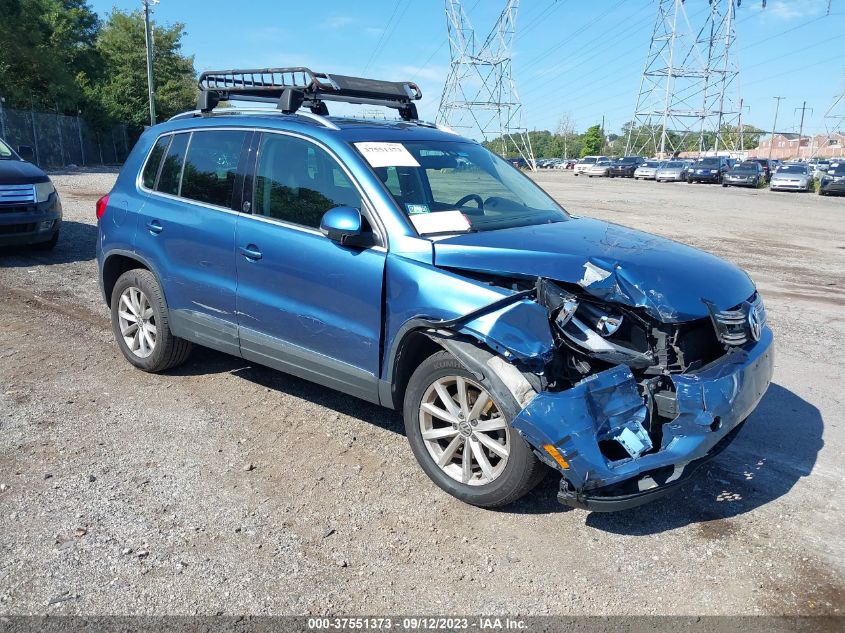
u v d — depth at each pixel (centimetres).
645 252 367
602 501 308
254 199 443
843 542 342
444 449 375
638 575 312
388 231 377
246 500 362
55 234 956
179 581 296
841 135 9862
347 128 431
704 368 336
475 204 430
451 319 339
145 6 4141
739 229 1689
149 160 523
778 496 384
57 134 3706
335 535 334
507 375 322
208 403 483
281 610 282
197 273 472
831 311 820
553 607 290
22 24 3603
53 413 456
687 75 8162
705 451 329
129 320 534
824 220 2009
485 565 316
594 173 5356
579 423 306
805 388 554
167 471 388
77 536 324
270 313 431
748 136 12862
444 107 7375
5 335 611
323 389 514
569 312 322
